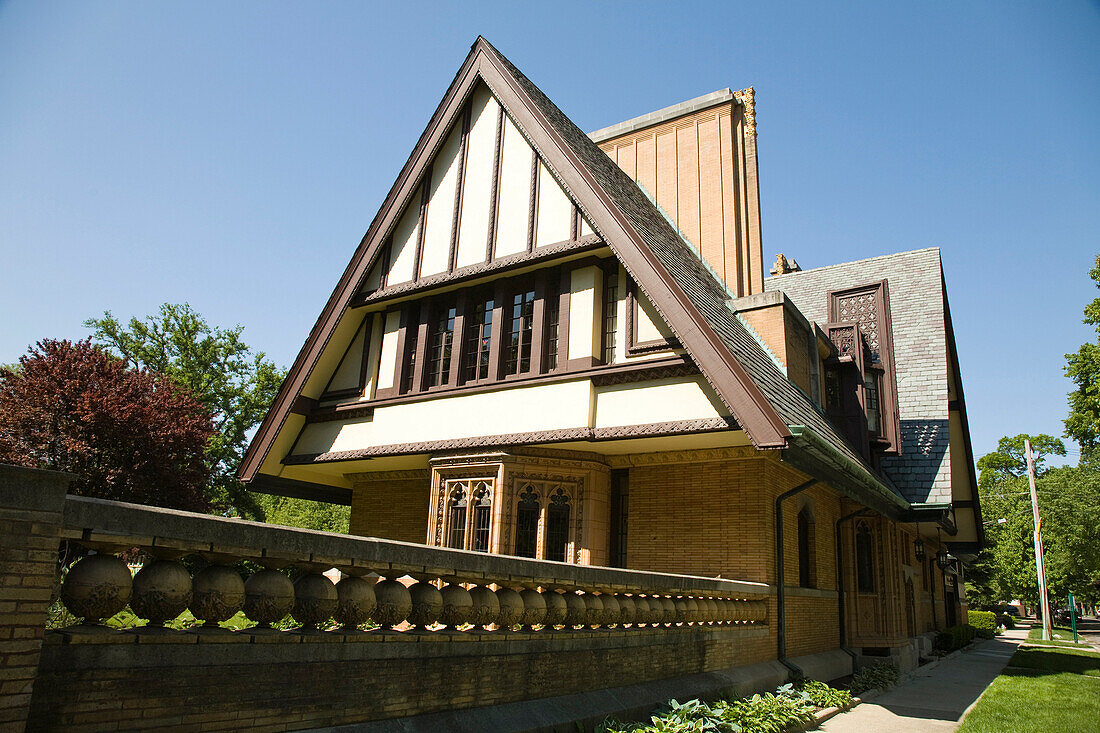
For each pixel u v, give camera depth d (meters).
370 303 14.99
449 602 6.07
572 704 7.05
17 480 3.42
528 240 13.07
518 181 13.60
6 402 23.12
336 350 15.61
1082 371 32.03
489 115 14.46
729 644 10.56
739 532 11.90
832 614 15.23
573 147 13.05
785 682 11.59
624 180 17.33
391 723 5.30
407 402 14.03
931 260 21.45
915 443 18.05
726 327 11.92
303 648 4.80
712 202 20.05
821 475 11.26
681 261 13.91
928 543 25.06
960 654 24.31
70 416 23.16
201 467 25.84
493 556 6.40
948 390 19.64
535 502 12.26
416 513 15.67
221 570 4.47
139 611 4.16
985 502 69.00
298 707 4.71
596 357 12.05
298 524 51.25
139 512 4.01
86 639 3.75
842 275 22.72
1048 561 53.06
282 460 15.57
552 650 7.06
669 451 12.53
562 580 7.20
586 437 11.58
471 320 13.95
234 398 43.47
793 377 14.33
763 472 11.97
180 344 42.75
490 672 6.29
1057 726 9.92
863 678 13.88
